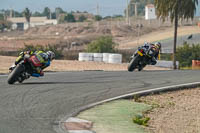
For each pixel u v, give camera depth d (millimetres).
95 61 137375
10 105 33625
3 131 25344
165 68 141375
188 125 32938
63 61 118438
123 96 41500
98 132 27031
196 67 154250
